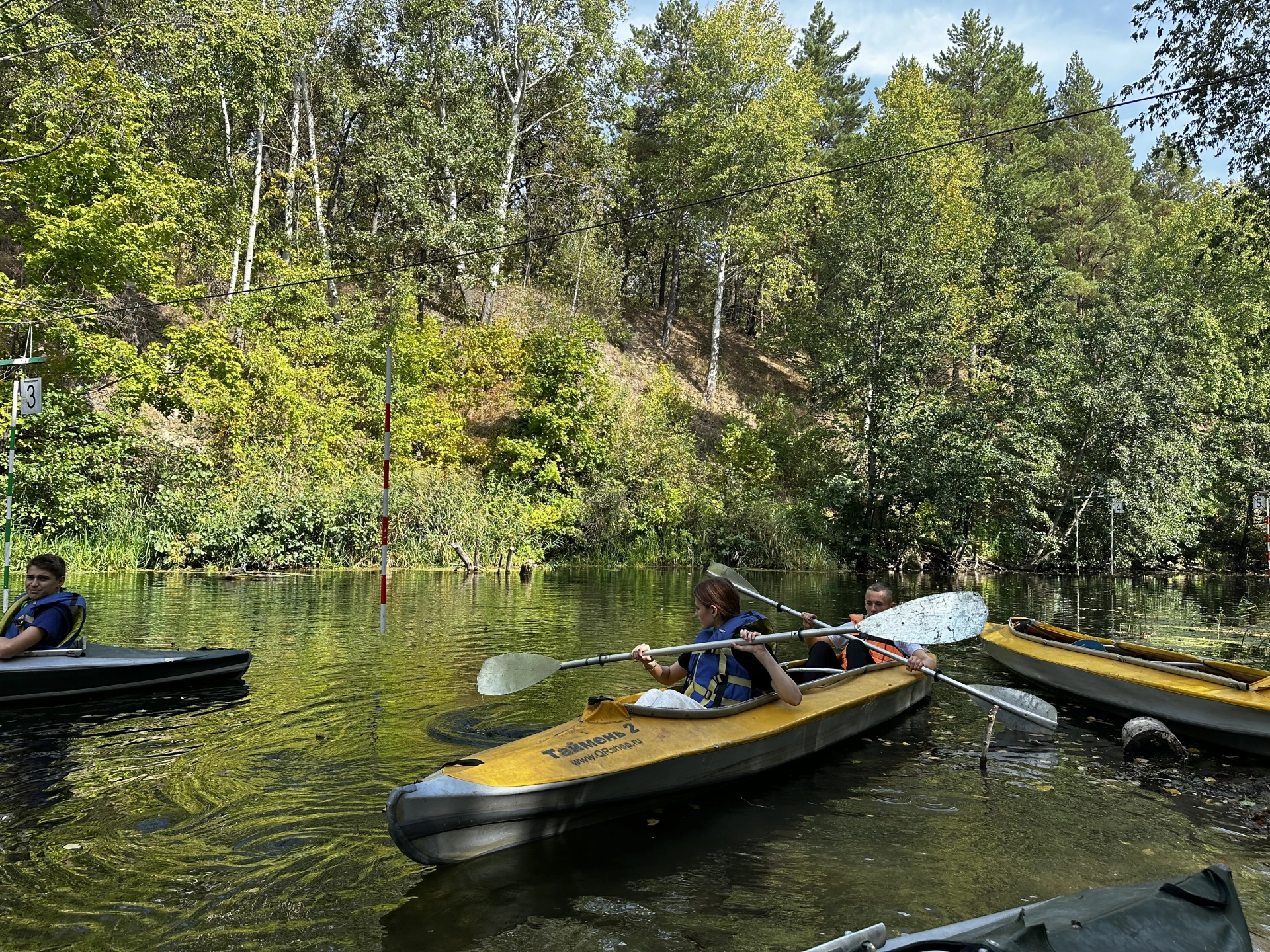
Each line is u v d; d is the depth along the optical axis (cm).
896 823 382
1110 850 354
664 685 504
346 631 864
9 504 795
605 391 2155
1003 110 3700
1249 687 534
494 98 2848
